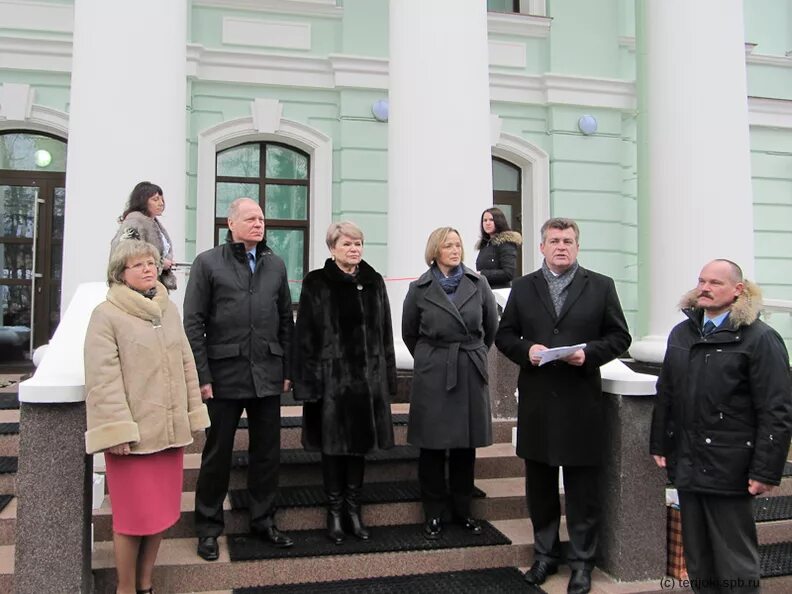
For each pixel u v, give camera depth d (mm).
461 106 5305
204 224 7777
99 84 4895
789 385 2836
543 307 3426
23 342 7602
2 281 7586
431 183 5230
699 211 5910
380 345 3600
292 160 8297
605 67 8945
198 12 7879
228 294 3395
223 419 3383
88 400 2789
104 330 2822
